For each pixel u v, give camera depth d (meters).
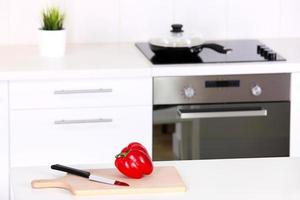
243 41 4.75
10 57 4.23
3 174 4.02
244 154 4.18
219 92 4.08
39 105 3.97
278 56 4.27
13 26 4.59
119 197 2.44
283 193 2.47
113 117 4.04
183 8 4.73
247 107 4.12
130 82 4.00
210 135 4.13
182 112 4.04
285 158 2.86
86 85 3.97
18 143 4.00
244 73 4.07
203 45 4.28
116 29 4.70
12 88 3.92
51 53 4.24
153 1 4.69
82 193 2.44
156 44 4.24
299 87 4.14
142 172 2.57
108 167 2.74
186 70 4.02
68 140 4.04
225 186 2.54
